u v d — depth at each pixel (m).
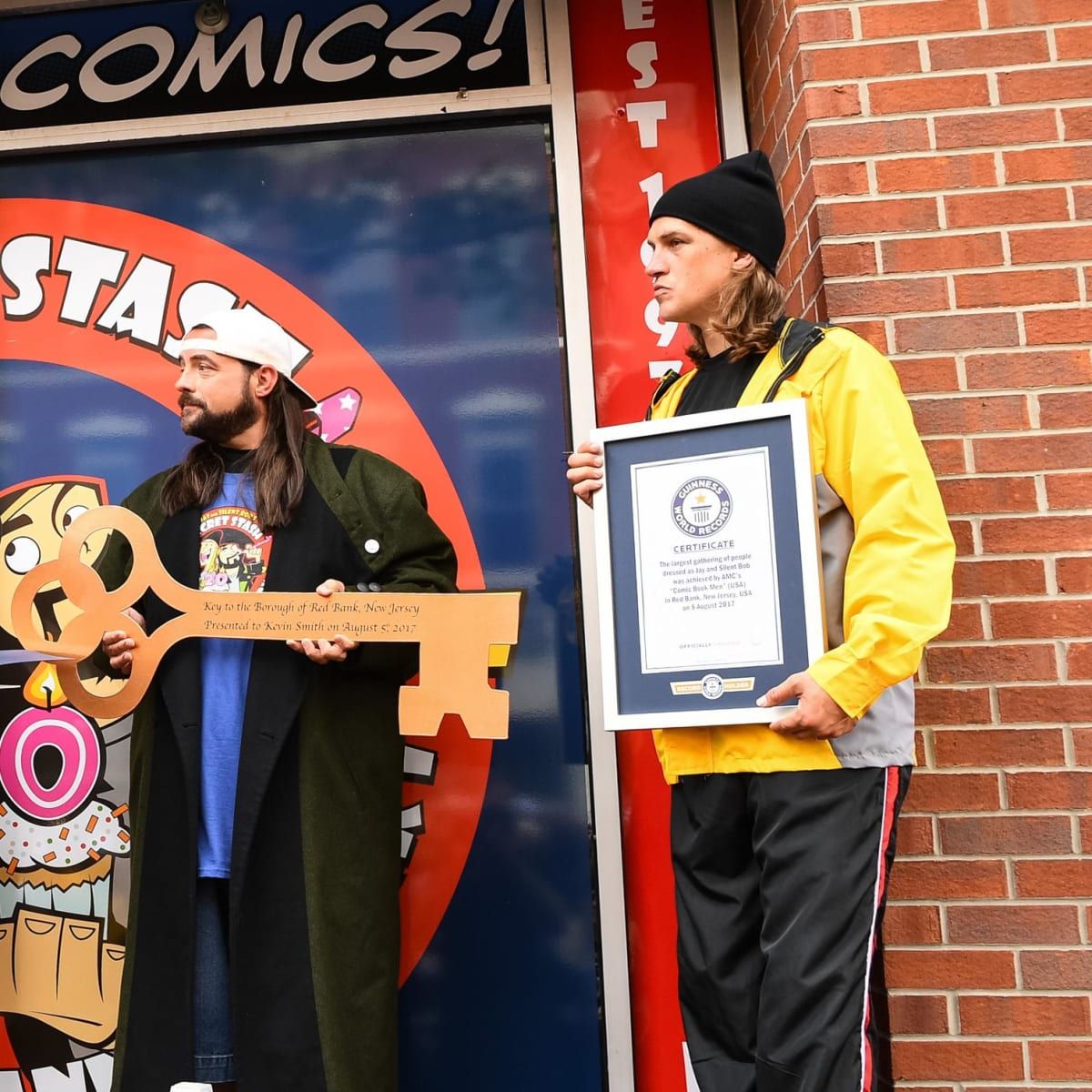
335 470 2.17
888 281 2.26
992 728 2.15
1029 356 2.23
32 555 2.77
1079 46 2.31
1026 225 2.27
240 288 2.81
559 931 2.55
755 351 1.86
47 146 2.85
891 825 1.71
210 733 2.03
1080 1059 2.04
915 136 2.30
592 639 2.63
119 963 2.60
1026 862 2.11
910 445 1.72
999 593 2.18
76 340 2.83
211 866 1.97
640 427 1.84
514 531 2.70
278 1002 1.88
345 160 2.84
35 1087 2.57
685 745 1.82
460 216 2.81
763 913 1.71
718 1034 1.79
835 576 1.77
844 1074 1.58
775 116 2.57
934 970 2.09
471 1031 2.53
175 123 2.83
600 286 2.77
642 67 2.83
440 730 2.64
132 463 2.78
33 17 2.90
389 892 2.03
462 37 2.84
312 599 1.99
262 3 2.87
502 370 2.75
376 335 2.78
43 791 2.67
